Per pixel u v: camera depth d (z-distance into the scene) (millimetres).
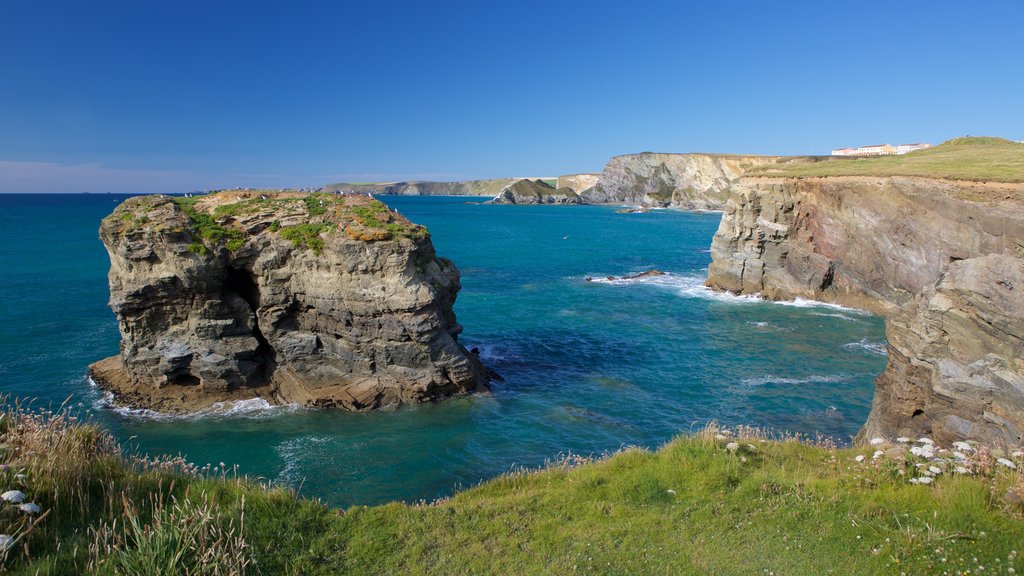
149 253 24672
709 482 10398
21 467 8031
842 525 8750
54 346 32750
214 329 25641
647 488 10352
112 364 27844
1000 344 15078
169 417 24203
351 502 17719
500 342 36094
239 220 26766
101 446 10086
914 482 9523
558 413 24766
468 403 25844
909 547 7914
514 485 11883
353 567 8117
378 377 26188
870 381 29031
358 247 25188
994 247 35406
